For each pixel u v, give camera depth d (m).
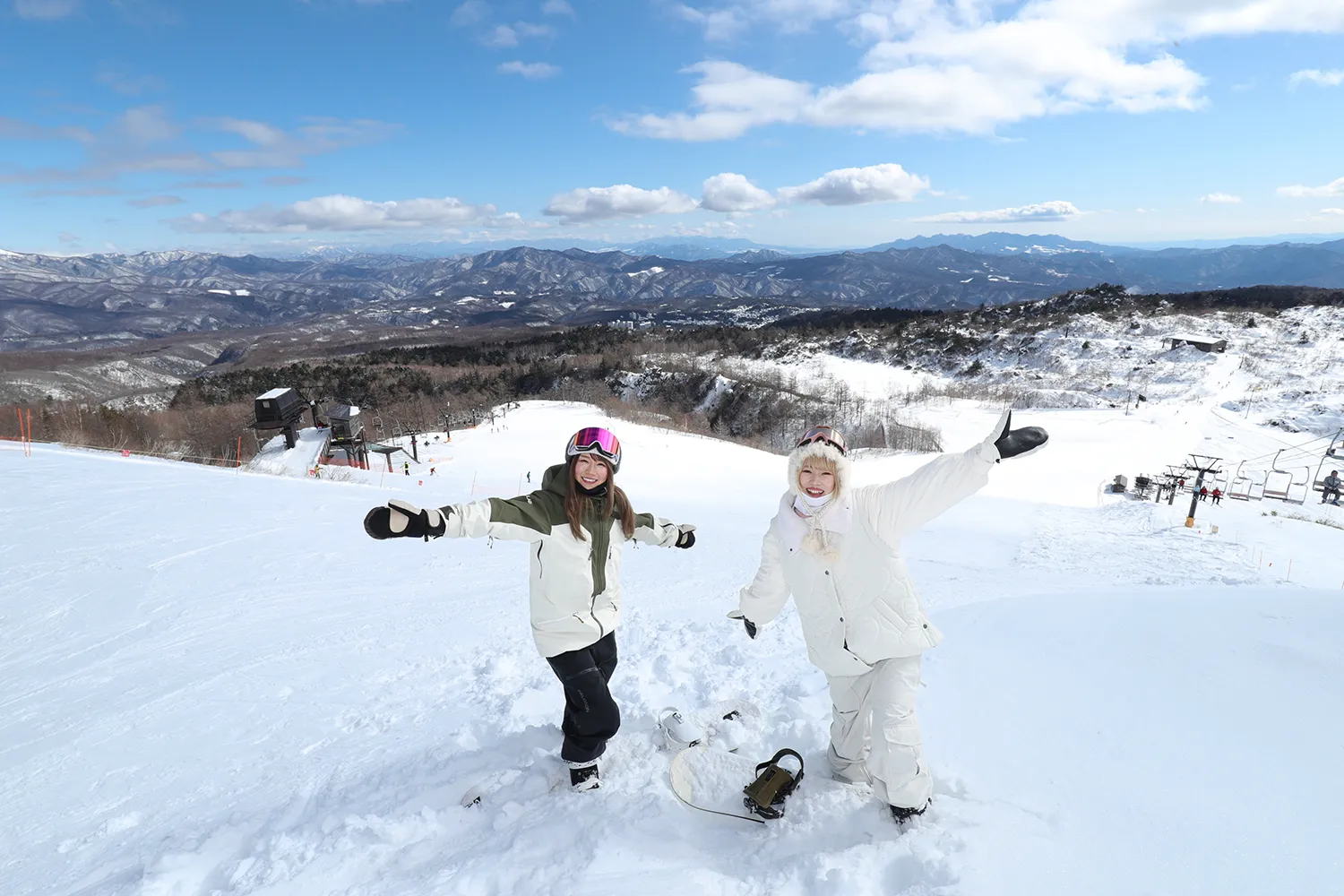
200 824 2.81
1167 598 5.16
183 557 8.66
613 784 2.75
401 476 26.75
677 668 4.36
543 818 2.53
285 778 3.23
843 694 2.62
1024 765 2.66
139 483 13.68
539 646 2.73
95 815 3.07
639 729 3.30
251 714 4.20
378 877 2.29
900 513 2.35
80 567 8.02
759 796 2.47
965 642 4.19
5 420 32.78
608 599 2.80
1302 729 2.79
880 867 2.09
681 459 42.22
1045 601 5.25
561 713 3.67
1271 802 2.30
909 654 2.43
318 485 17.56
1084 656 3.78
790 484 2.53
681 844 2.34
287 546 9.55
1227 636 3.94
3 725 4.27
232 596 7.25
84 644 5.83
